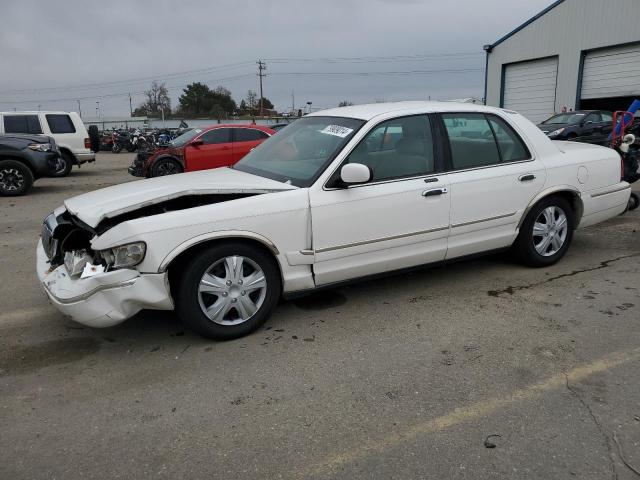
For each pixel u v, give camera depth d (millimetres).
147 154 13477
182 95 103125
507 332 3861
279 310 4359
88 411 2998
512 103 24797
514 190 4738
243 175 4379
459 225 4496
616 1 19578
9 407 3051
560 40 21875
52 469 2527
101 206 3688
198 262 3568
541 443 2631
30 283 5219
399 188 4156
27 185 11500
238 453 2613
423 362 3461
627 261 5422
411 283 4914
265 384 3240
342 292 4727
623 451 2562
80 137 15602
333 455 2582
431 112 4484
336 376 3312
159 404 3053
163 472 2494
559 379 3213
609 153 5484
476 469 2461
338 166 3988
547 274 5066
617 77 20172
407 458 2543
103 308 3457
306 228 3867
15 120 14734
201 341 3836
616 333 3805
